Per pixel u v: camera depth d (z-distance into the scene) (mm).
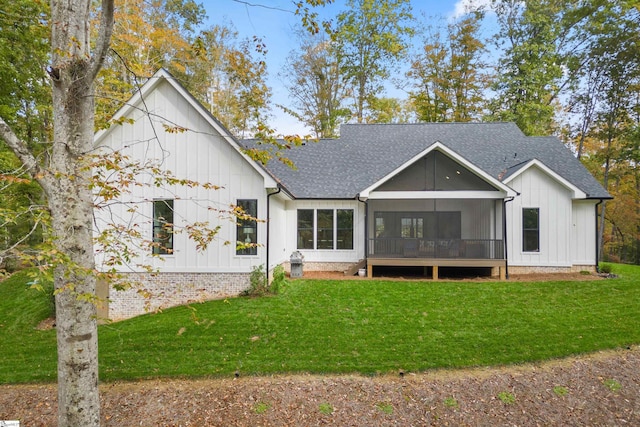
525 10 27516
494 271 15391
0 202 8867
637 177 28312
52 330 10312
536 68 26875
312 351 7855
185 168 12133
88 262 4488
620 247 31812
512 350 7824
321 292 12117
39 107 14500
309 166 18047
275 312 10133
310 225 16594
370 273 14766
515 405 6336
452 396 6488
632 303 10648
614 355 7676
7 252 3627
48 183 4336
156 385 6793
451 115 30844
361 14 28812
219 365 7352
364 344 8148
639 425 5969
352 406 6246
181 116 12125
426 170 14617
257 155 5258
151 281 11969
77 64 4418
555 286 12586
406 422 5988
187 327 9188
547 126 29766
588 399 6492
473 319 9539
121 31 16703
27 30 12625
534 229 15211
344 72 30125
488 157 17719
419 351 7812
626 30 23484
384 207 17547
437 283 13281
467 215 17484
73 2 4426
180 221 12031
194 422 5926
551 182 15117
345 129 20906
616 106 25594
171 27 21844
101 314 11695
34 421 5953
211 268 12047
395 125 20969
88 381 4496
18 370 7504
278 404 6270
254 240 12117
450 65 30219
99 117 8062
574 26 26422
